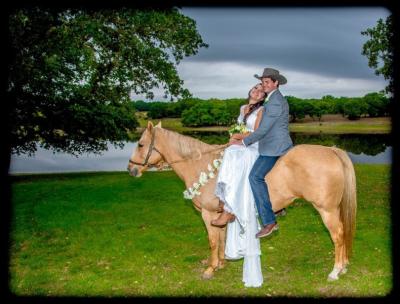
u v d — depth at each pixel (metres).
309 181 4.86
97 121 16.36
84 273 5.85
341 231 5.04
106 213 9.19
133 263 6.25
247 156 5.09
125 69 15.24
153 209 9.50
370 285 5.12
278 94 5.01
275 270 5.84
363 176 12.83
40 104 15.04
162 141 5.53
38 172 17.53
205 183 5.31
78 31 12.91
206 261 6.21
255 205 5.07
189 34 15.27
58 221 8.52
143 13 13.34
